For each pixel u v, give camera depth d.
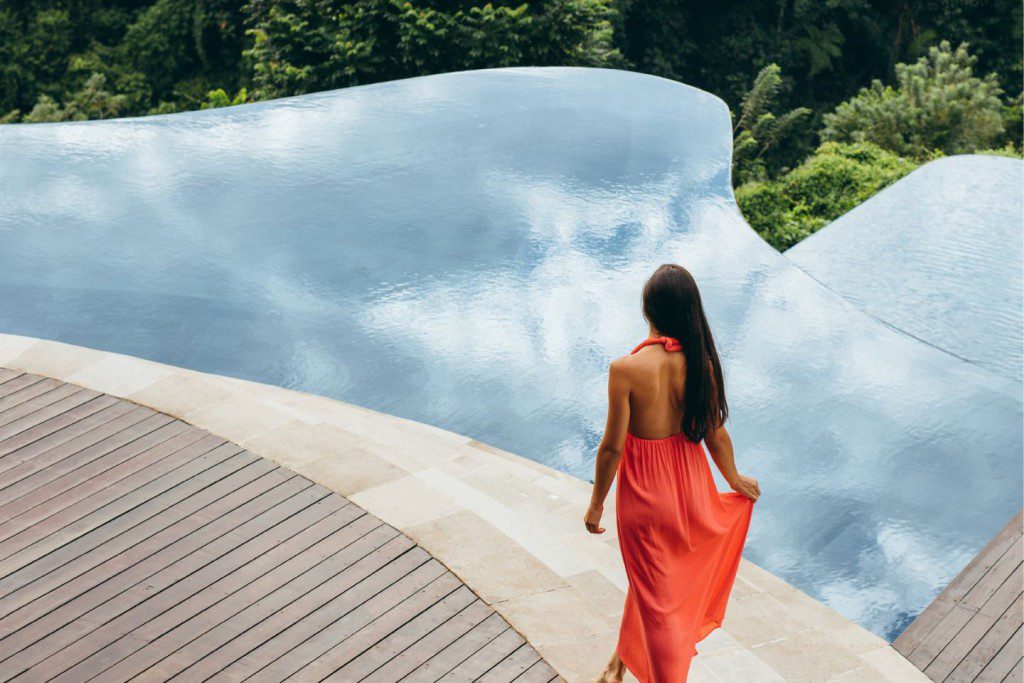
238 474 4.36
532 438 6.40
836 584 5.77
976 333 9.12
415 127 9.50
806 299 7.99
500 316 7.30
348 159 8.91
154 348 6.58
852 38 36.84
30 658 3.22
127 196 8.14
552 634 3.45
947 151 26.23
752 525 6.13
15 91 33.59
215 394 5.13
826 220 17.36
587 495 5.56
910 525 6.16
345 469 4.45
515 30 17.03
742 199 18.22
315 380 6.57
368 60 17.14
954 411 7.16
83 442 4.59
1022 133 27.55
